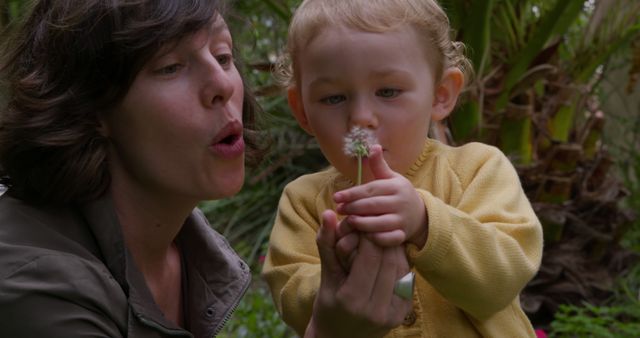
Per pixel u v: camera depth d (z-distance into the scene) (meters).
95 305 1.50
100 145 1.62
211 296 1.91
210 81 1.56
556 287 3.83
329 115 1.71
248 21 2.01
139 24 1.52
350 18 1.68
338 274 1.51
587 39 4.04
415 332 1.72
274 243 1.88
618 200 4.09
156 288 1.84
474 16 3.37
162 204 1.69
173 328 1.65
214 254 1.91
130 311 1.58
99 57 1.55
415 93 1.70
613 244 4.04
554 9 3.48
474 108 3.60
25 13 1.70
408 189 1.48
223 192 1.61
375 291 1.48
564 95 3.99
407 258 1.54
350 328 1.51
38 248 1.50
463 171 1.81
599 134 4.18
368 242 1.47
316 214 1.88
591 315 3.76
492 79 3.71
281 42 5.46
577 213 4.00
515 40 3.69
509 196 1.73
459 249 1.53
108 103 1.57
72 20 1.56
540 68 3.66
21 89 1.59
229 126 1.59
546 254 3.89
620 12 4.02
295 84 1.86
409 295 1.50
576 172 4.01
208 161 1.58
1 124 1.60
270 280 1.85
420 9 1.74
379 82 1.67
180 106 1.55
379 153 1.48
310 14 1.73
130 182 1.67
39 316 1.44
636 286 3.97
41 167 1.59
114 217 1.63
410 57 1.69
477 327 1.71
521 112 3.72
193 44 1.56
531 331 1.82
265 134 2.05
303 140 5.43
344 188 1.85
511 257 1.60
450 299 1.61
